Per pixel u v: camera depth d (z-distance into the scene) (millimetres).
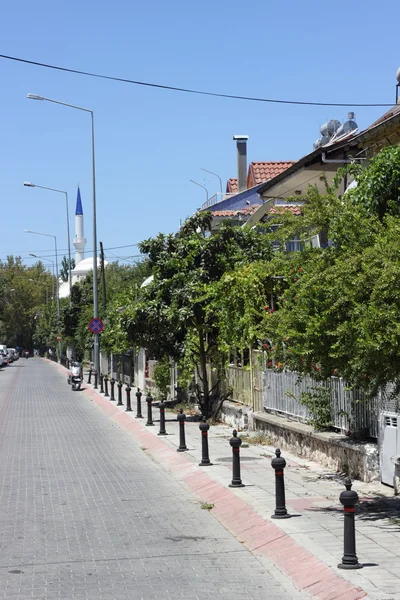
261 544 9594
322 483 12977
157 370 29562
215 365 23469
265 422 18359
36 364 89750
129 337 24312
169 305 23500
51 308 97938
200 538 10180
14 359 102125
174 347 24688
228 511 11523
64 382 50625
